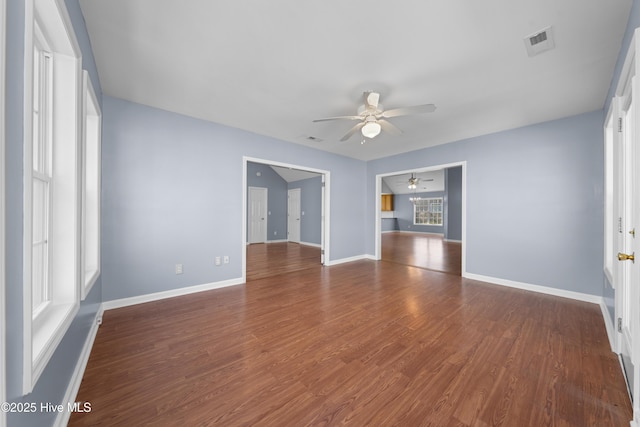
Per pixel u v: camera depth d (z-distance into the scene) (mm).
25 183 875
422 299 3125
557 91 2562
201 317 2584
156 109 3072
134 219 2926
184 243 3295
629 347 1558
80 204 1553
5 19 718
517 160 3604
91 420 1296
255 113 3215
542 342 2092
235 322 2467
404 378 1645
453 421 1306
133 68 2248
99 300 2525
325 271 4613
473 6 1539
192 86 2551
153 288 3061
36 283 1328
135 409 1373
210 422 1293
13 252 799
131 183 2904
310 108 3051
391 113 2496
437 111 3041
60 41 1330
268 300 3088
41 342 1050
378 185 5688
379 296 3236
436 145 4562
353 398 1470
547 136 3350
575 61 2062
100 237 2635
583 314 2666
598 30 1714
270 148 4172
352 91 2617
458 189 9086
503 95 2650
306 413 1357
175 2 1534
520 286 3574
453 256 6141
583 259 3084
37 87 1330
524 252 3545
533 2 1507
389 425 1279
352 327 2367
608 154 2594
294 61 2125
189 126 3324
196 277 3398
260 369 1732
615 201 1982
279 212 8672
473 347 2016
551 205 3318
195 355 1896
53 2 1086
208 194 3500
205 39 1871
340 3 1528
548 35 1777
